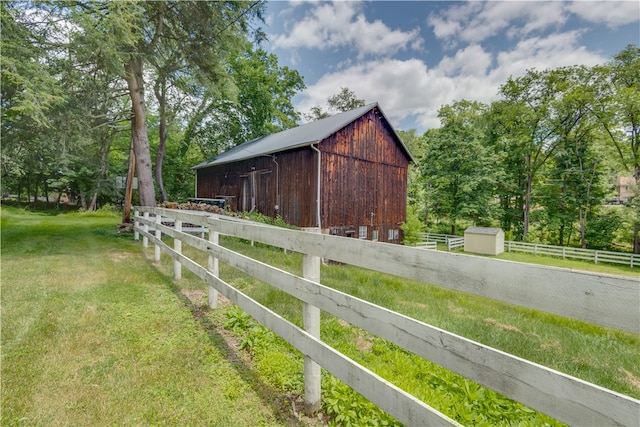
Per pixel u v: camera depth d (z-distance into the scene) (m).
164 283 4.06
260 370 2.14
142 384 1.95
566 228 20.47
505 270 0.91
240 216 9.48
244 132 20.70
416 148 30.16
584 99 16.95
